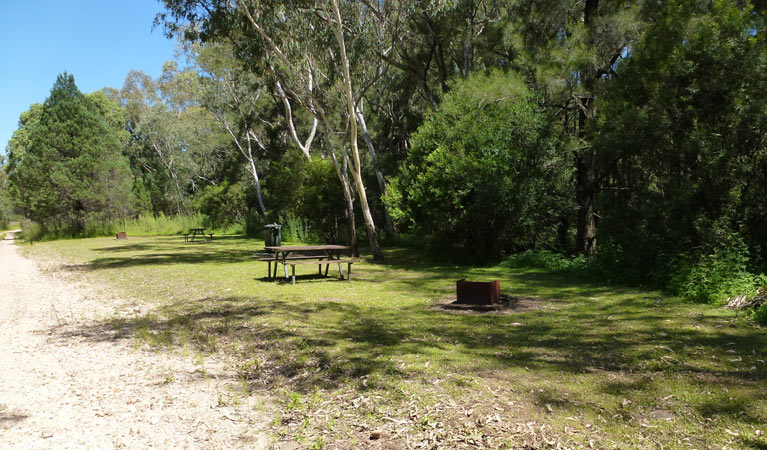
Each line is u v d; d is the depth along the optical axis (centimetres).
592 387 420
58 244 3300
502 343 570
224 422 382
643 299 824
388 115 2922
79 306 925
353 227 1750
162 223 4438
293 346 577
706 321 648
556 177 1457
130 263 1733
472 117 1504
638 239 1015
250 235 3756
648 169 1086
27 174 3906
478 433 340
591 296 880
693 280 820
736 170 918
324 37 1599
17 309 911
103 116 5997
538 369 471
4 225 8275
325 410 395
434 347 555
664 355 501
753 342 538
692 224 902
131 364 539
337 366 494
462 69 2072
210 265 1594
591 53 1383
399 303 855
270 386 460
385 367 484
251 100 3325
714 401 379
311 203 2220
